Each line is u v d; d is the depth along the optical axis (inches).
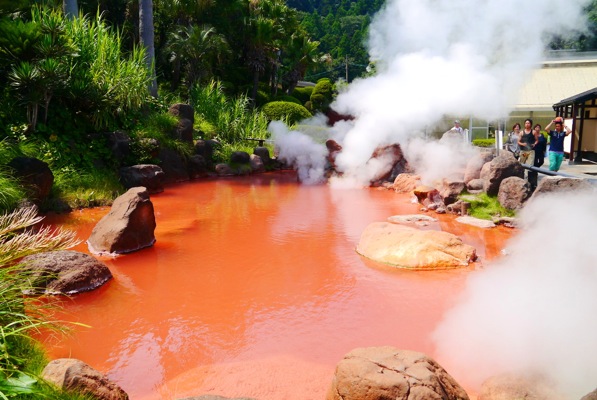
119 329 202.4
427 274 271.6
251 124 942.4
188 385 161.9
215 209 454.3
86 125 556.1
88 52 592.1
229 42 1359.5
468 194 439.5
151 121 649.0
